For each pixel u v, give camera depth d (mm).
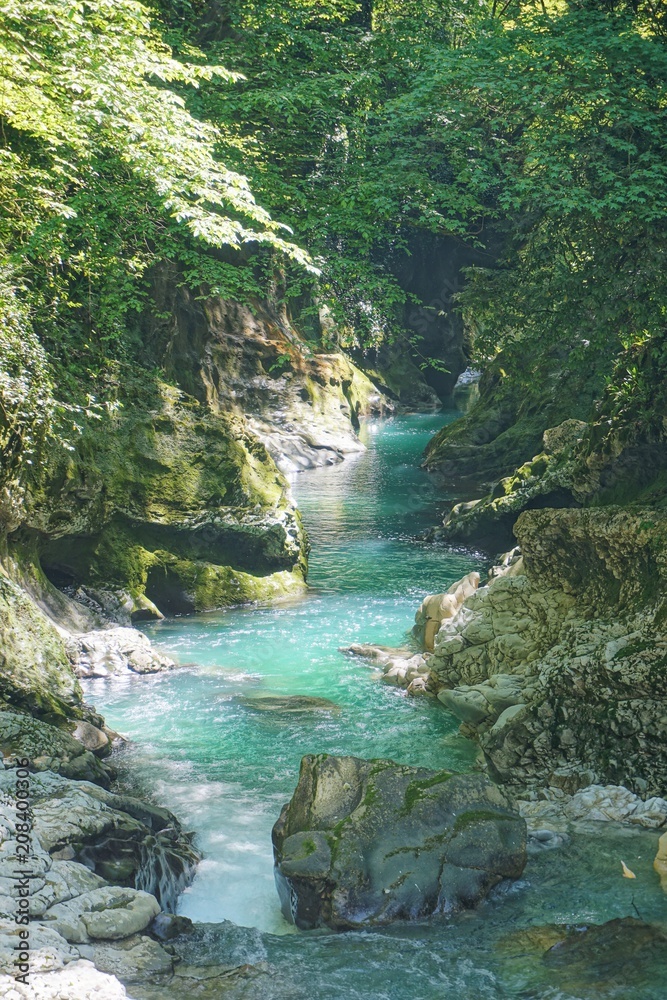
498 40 15453
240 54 18891
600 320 13039
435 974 5734
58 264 14789
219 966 5742
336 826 6914
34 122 12148
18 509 11766
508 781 8812
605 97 13562
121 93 12469
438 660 11141
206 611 14945
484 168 15898
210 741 9875
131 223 15930
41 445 12109
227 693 11289
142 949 5750
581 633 9117
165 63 13312
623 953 5914
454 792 7172
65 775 8117
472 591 12852
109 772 8891
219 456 15367
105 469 14062
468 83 15008
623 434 13125
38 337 13000
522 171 15734
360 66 18953
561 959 5883
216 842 7828
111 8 12961
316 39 19031
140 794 8609
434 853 6746
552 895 6766
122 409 14727
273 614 14758
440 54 15453
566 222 13516
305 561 16547
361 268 17766
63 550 13539
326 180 18031
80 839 6637
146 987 5430
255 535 15492
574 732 8758
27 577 12438
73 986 5137
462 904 6594
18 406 11539
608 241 13328
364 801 7090
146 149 12898
